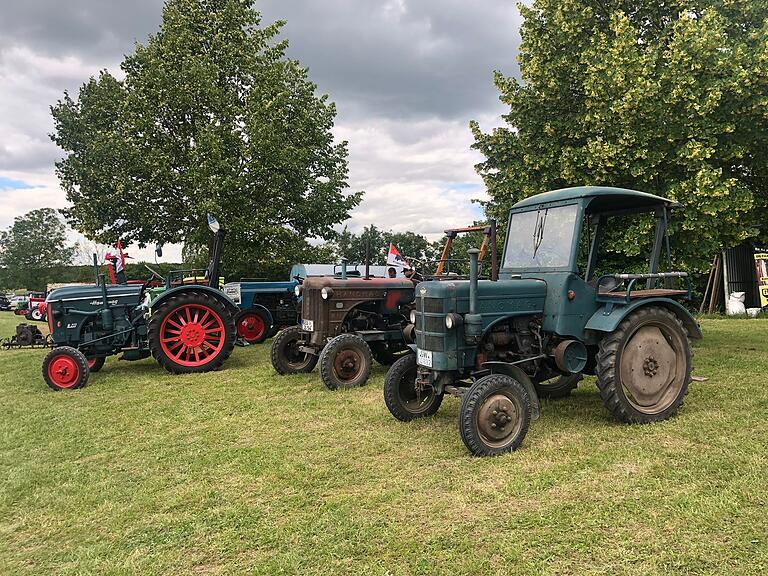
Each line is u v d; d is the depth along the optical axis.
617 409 4.62
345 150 18.06
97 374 8.36
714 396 5.44
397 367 5.12
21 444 4.89
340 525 3.08
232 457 4.31
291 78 16.78
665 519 2.95
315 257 16.73
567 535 2.86
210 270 9.77
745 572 2.44
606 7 8.74
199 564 2.76
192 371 8.18
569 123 8.70
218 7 15.75
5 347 11.54
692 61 7.40
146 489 3.74
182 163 14.52
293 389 6.74
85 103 16.58
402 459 4.12
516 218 5.42
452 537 2.90
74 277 54.81
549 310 4.75
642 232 7.59
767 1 7.91
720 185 7.30
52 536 3.14
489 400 4.13
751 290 15.51
